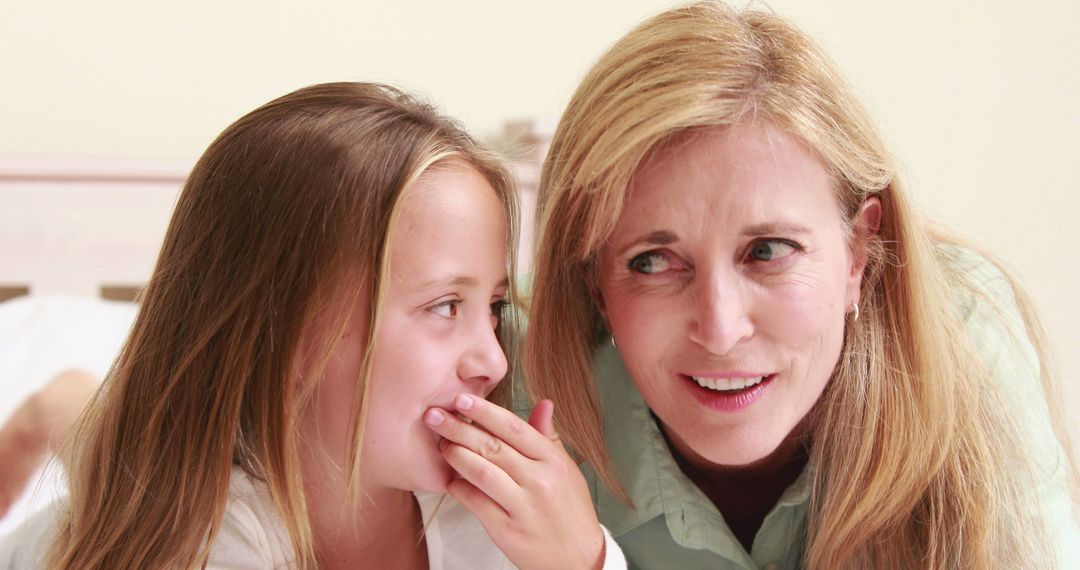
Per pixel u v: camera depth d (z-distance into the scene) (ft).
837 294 2.63
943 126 5.96
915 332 2.85
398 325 2.40
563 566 2.53
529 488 2.50
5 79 5.13
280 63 5.34
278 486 2.46
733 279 2.52
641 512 3.11
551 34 5.54
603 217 2.56
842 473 2.90
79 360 4.44
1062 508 3.10
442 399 2.49
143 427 2.60
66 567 2.60
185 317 2.58
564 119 2.81
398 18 5.42
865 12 5.81
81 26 5.16
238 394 2.47
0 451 4.13
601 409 3.11
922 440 2.84
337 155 2.43
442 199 2.42
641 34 2.66
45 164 4.91
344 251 2.38
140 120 5.26
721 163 2.42
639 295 2.62
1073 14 5.94
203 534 2.51
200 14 5.24
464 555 2.80
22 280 5.00
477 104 5.53
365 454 2.49
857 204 2.72
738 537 3.37
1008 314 3.37
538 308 2.91
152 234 5.08
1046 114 5.99
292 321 2.42
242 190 2.53
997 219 6.05
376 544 2.75
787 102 2.46
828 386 2.94
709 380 2.64
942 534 2.88
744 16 2.73
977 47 5.91
